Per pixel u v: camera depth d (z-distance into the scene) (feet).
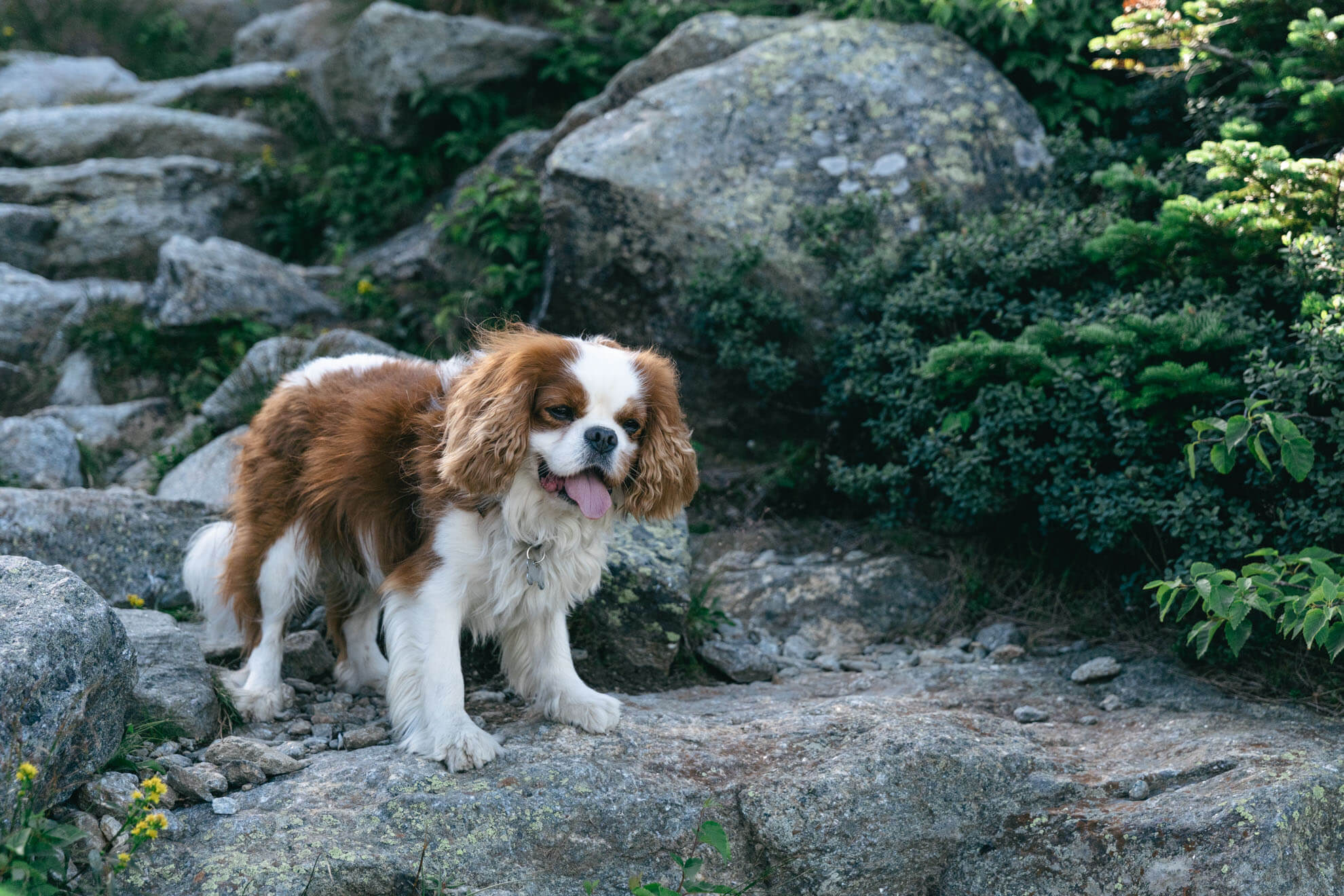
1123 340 14.64
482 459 10.54
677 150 20.65
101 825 9.18
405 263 25.77
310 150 32.32
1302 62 16.87
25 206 27.48
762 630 16.21
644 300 20.63
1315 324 13.12
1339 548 13.33
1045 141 20.88
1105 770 11.35
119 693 9.82
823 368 19.70
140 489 19.83
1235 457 12.57
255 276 24.48
